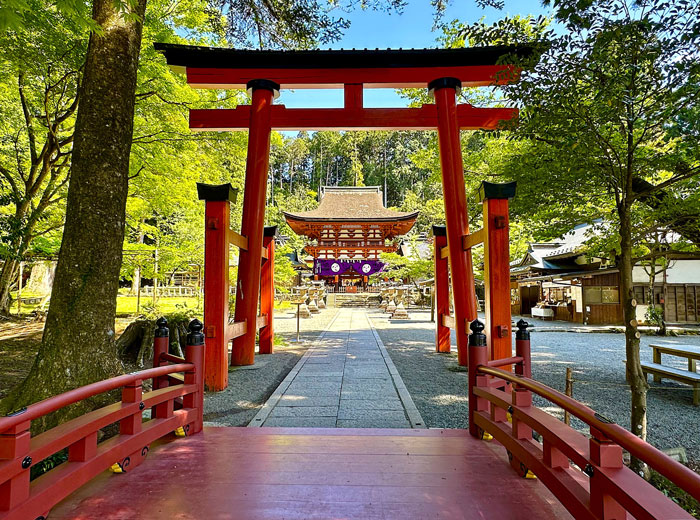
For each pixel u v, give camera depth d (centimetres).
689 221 440
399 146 5691
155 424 273
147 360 682
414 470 251
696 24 252
